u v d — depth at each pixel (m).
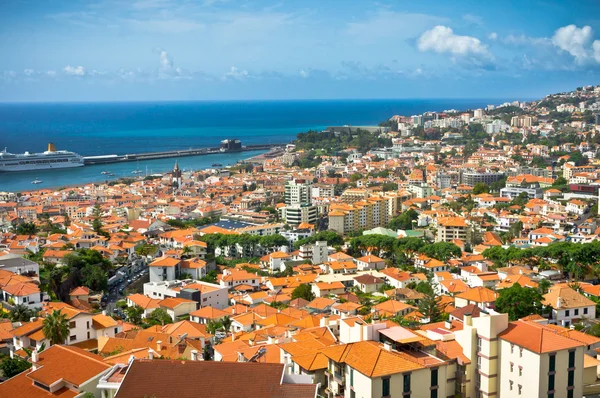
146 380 96.00
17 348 169.62
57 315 166.75
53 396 104.94
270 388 94.00
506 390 112.56
